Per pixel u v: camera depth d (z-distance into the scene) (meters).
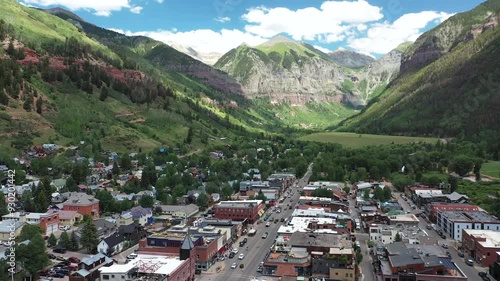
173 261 173.38
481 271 190.88
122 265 163.75
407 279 172.50
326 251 192.12
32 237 191.00
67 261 191.38
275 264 183.12
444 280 170.00
